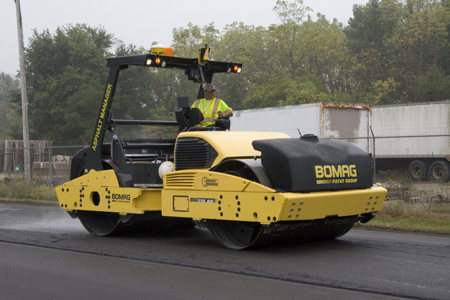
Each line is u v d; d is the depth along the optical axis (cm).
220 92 5012
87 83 4191
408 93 4475
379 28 5266
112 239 782
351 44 5278
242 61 4756
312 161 610
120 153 781
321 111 1984
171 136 901
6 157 2967
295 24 4759
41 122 4334
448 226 891
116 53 4588
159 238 788
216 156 659
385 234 836
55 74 4512
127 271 567
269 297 457
